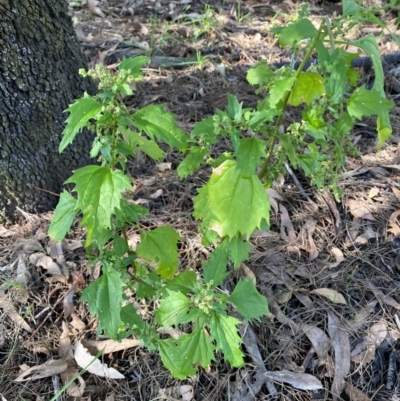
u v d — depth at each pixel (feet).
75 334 7.50
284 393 7.08
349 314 7.80
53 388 6.98
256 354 7.32
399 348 7.54
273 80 5.36
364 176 9.89
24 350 7.35
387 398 7.06
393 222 8.95
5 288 7.91
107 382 7.08
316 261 8.48
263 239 8.75
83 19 15.25
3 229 8.71
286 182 9.70
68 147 8.98
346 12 4.96
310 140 10.21
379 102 4.74
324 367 7.32
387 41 13.79
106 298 5.73
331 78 4.78
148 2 16.33
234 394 7.00
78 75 9.04
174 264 6.51
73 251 8.45
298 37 4.99
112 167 5.30
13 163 8.43
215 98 11.80
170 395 6.98
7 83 7.95
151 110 5.33
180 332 7.44
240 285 5.99
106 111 4.93
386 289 8.11
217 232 6.01
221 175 5.67
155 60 12.93
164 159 10.23
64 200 5.90
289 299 7.99
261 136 10.32
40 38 8.09
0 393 6.88
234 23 15.21
